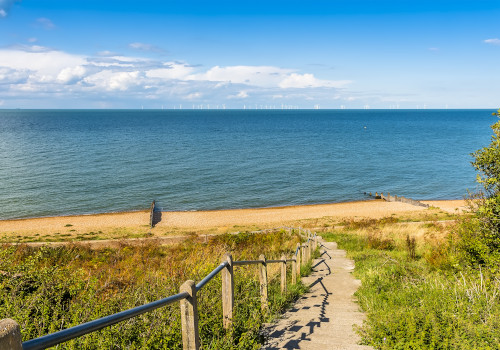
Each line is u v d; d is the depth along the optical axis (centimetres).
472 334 462
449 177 6141
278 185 5456
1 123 19312
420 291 709
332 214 3938
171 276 674
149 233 3081
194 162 7125
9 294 517
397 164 7300
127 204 4356
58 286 561
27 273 586
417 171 6631
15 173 5862
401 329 512
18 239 2802
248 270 855
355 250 1792
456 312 528
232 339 460
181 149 8919
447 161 7681
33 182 5294
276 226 3356
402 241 1873
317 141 11219
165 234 3052
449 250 1020
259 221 3681
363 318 672
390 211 4009
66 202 4381
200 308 511
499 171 820
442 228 2317
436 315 525
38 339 176
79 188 5028
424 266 1112
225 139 11500
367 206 4331
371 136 13050
